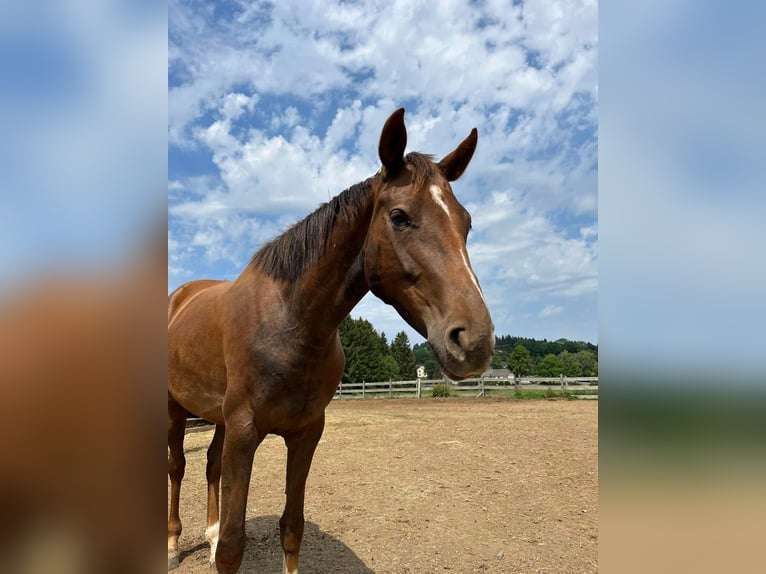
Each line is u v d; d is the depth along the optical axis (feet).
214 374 9.29
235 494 7.75
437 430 30.68
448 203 6.74
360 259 7.68
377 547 12.24
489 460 21.70
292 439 9.02
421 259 6.47
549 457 22.18
